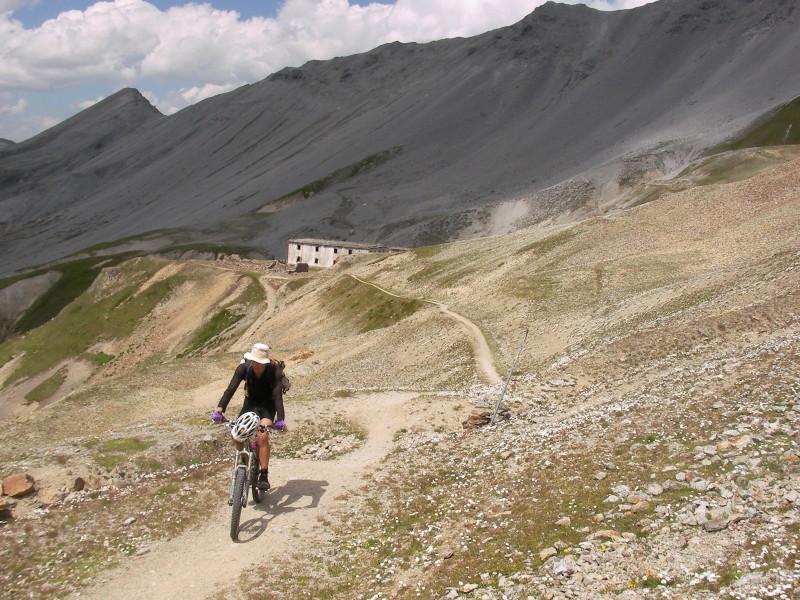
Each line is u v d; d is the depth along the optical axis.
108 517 13.11
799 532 9.18
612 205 187.00
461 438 18.58
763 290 32.12
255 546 11.77
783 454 11.59
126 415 43.97
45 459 16.25
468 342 49.88
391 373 49.97
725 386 16.78
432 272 90.06
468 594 9.58
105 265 187.88
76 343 103.06
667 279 53.16
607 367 25.25
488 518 11.98
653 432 14.43
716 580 8.62
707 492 10.99
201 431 19.78
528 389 23.64
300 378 56.84
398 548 11.56
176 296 108.81
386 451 18.56
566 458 14.05
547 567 9.71
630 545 9.89
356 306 83.62
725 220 69.38
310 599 10.11
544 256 78.06
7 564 11.34
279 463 16.38
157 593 10.34
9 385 97.75
